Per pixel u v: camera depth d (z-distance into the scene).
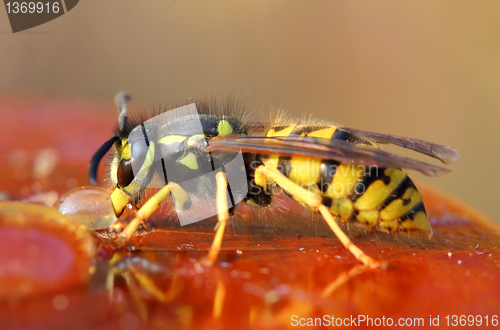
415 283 0.06
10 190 0.07
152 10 0.20
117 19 0.20
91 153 0.08
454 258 0.07
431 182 0.17
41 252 0.06
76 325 0.05
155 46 0.20
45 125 0.09
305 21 0.19
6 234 0.06
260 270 0.06
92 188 0.07
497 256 0.07
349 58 0.19
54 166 0.08
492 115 0.18
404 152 0.15
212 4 0.19
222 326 0.05
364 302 0.06
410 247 0.07
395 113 0.18
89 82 0.19
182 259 0.06
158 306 0.06
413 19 0.19
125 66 0.20
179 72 0.20
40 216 0.06
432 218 0.07
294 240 0.07
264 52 0.19
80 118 0.09
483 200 0.16
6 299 0.06
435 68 0.18
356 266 0.06
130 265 0.06
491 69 0.18
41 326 0.05
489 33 0.18
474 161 0.17
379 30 0.19
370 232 0.07
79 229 0.06
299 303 0.06
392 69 0.19
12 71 0.18
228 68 0.19
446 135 0.17
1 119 0.09
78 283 0.06
